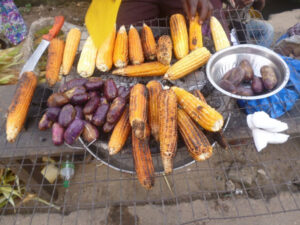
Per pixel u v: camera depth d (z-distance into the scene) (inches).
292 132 69.1
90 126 60.4
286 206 89.9
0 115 76.2
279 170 97.2
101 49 75.6
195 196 93.0
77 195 94.7
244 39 104.6
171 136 53.2
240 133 67.4
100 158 63.2
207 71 66.6
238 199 92.0
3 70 106.3
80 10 177.5
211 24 84.0
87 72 75.1
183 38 77.9
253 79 69.8
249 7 103.9
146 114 57.2
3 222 89.4
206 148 53.7
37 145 66.6
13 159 66.1
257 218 88.0
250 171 97.3
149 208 91.5
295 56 97.7
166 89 59.6
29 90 67.4
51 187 92.1
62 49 79.7
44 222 89.7
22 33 136.7
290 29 108.5
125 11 106.9
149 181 52.2
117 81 76.8
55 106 60.7
